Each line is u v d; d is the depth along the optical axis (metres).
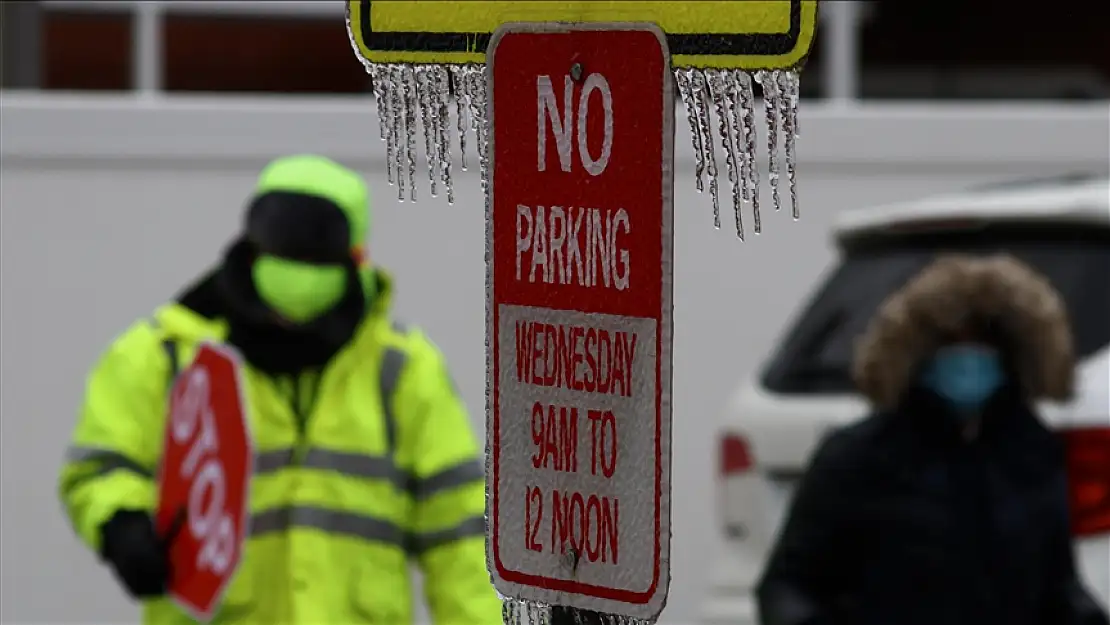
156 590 12.66
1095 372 15.59
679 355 22.53
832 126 22.69
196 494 12.61
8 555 22.80
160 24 25.38
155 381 12.98
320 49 25.50
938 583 12.91
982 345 12.93
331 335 12.91
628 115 6.20
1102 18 26.08
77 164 22.88
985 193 17.39
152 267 22.98
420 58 7.02
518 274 6.50
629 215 6.20
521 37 6.45
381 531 12.98
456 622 13.02
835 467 13.06
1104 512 15.18
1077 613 13.06
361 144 22.84
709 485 22.58
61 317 22.94
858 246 18.05
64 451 22.89
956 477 12.91
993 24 26.08
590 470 6.32
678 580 22.47
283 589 12.96
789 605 13.13
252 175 22.98
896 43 26.00
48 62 25.36
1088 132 22.94
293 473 12.98
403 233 22.77
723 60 6.34
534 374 6.47
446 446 13.12
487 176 6.57
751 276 22.62
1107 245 16.36
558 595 6.41
